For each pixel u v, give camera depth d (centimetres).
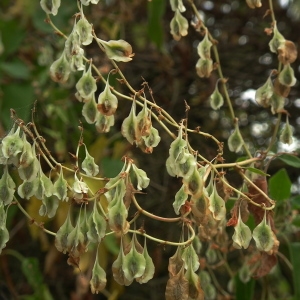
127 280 40
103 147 61
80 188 41
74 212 61
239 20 88
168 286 41
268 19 88
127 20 75
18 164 40
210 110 85
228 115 86
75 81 62
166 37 84
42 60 66
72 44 42
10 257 82
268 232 42
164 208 79
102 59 60
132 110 42
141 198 80
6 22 67
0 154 40
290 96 86
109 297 66
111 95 42
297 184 83
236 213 43
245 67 88
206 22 89
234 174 58
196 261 41
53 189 41
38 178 41
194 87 84
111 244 59
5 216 41
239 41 90
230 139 49
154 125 79
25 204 65
